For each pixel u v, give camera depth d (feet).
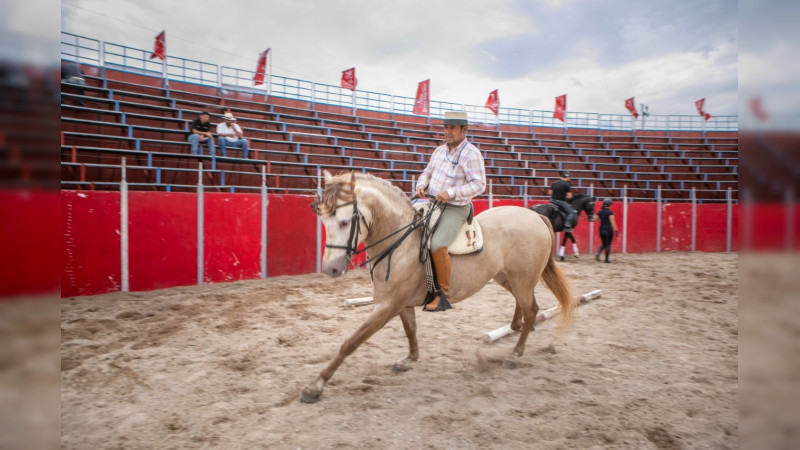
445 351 14.84
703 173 67.46
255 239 27.99
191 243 25.31
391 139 59.62
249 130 46.16
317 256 31.01
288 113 54.60
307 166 43.78
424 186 13.20
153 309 19.58
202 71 49.19
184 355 14.20
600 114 80.33
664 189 64.49
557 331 14.78
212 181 35.47
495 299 23.29
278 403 10.94
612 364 13.75
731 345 15.72
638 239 47.73
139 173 33.19
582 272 32.24
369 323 11.26
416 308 20.88
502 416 10.25
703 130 80.18
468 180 12.42
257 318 18.61
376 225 11.62
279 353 14.49
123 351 14.44
